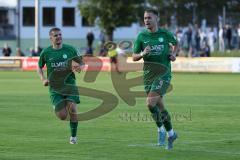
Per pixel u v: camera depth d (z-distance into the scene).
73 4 181.00
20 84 90.81
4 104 62.16
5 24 178.25
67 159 33.19
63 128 45.31
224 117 51.66
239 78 103.25
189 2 178.38
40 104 62.16
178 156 34.00
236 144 38.12
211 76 108.56
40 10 180.12
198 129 44.81
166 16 175.88
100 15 146.88
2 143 38.47
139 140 39.81
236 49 140.00
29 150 36.03
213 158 33.41
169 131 36.25
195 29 133.75
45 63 38.12
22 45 177.75
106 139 40.25
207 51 127.19
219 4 182.12
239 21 184.00
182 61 118.75
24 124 47.41
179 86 86.62
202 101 65.50
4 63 131.25
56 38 37.50
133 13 147.50
